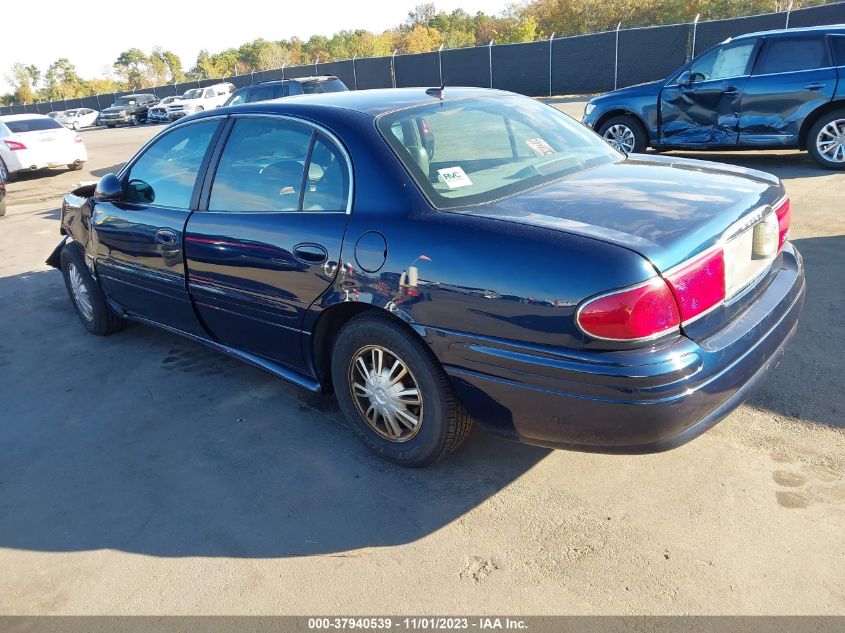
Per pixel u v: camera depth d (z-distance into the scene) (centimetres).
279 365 366
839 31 805
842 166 830
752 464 293
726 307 255
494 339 251
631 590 234
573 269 230
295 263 313
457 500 290
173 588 255
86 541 285
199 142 385
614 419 233
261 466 328
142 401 406
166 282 402
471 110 346
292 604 243
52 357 487
